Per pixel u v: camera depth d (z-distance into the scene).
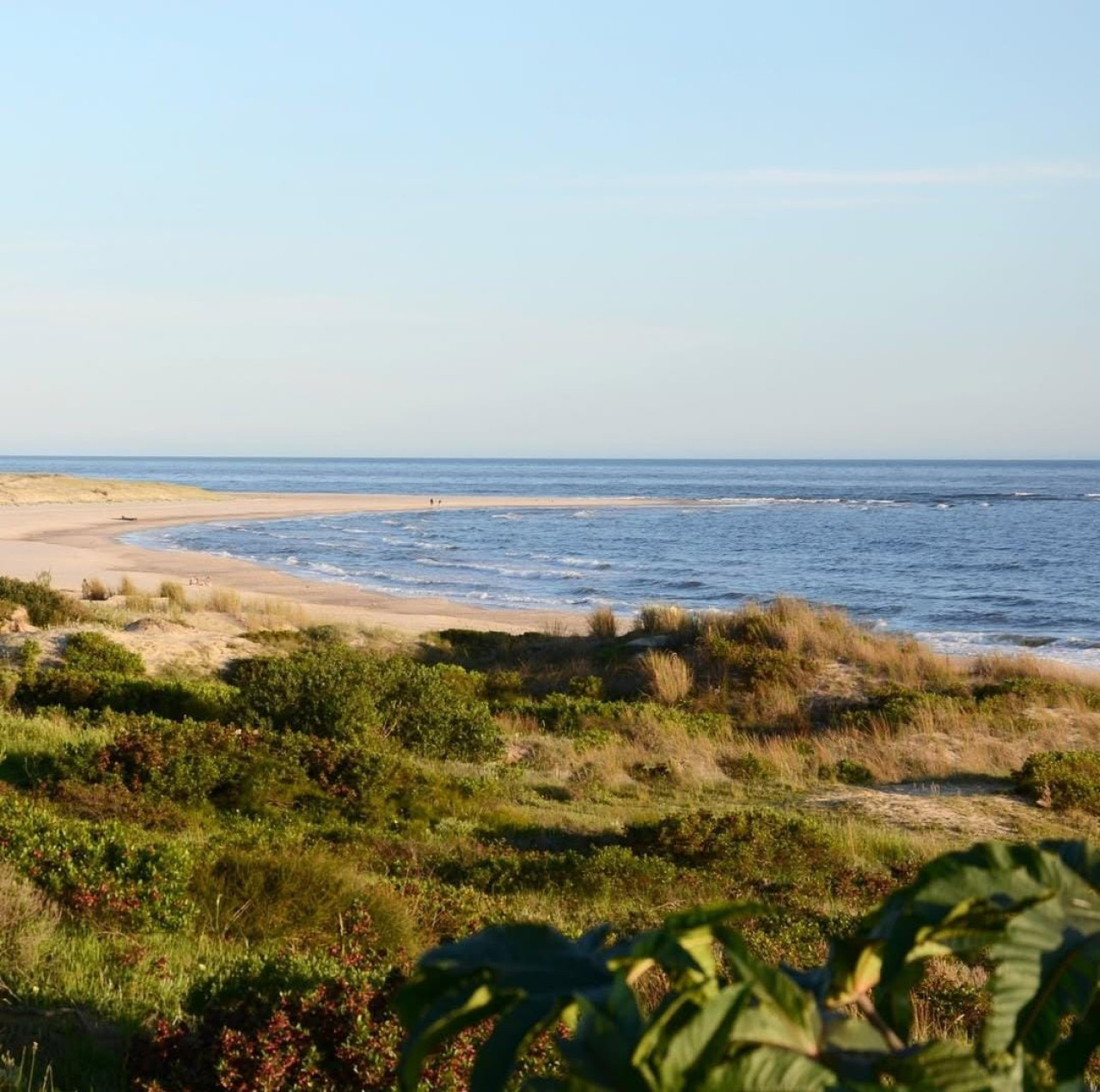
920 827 14.08
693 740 18.91
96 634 21.39
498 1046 1.14
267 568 57.69
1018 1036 1.13
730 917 1.15
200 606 32.00
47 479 118.00
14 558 55.16
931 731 19.33
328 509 111.00
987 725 19.73
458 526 93.06
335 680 17.12
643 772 16.69
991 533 87.75
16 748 12.63
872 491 169.62
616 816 13.76
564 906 9.38
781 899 9.82
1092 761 16.38
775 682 21.94
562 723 19.77
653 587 54.53
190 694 17.19
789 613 25.00
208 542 72.50
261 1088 4.38
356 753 13.09
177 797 11.51
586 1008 1.08
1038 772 15.91
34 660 20.05
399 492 163.62
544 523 96.44
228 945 7.02
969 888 1.19
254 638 25.73
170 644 23.09
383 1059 4.45
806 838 11.82
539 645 26.98
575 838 12.41
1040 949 1.15
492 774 15.61
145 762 11.77
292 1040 4.59
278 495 139.25
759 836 11.62
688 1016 1.15
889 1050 1.12
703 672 22.80
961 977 6.87
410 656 26.23
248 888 7.60
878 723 19.69
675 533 87.62
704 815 12.00
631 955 1.16
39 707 16.42
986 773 17.42
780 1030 1.07
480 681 22.58
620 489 180.50
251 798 11.95
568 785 15.53
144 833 8.24
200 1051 4.67
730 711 21.27
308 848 10.30
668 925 1.16
